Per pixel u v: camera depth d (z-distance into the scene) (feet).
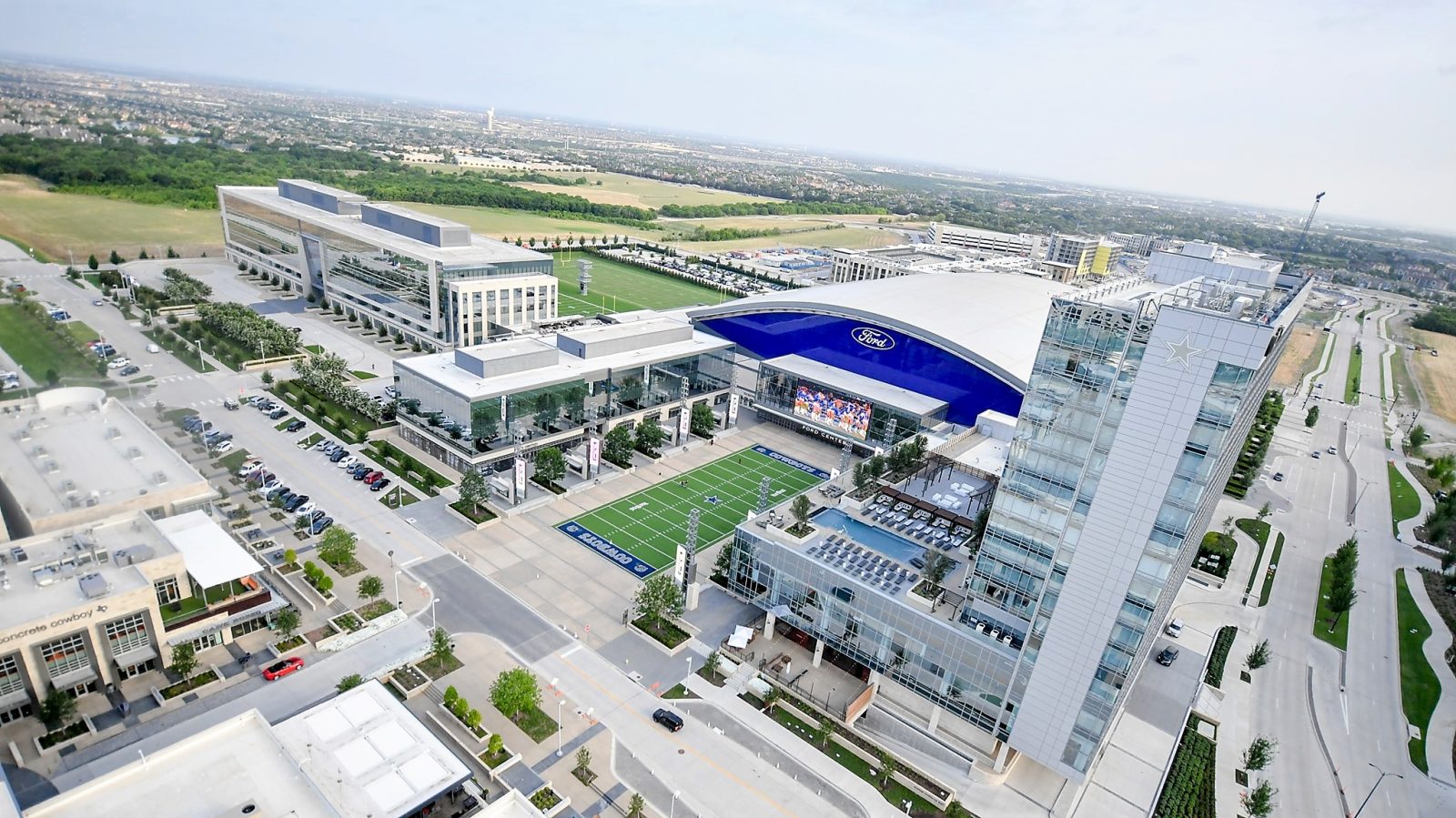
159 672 249.55
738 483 424.05
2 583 233.55
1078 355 206.28
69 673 232.32
